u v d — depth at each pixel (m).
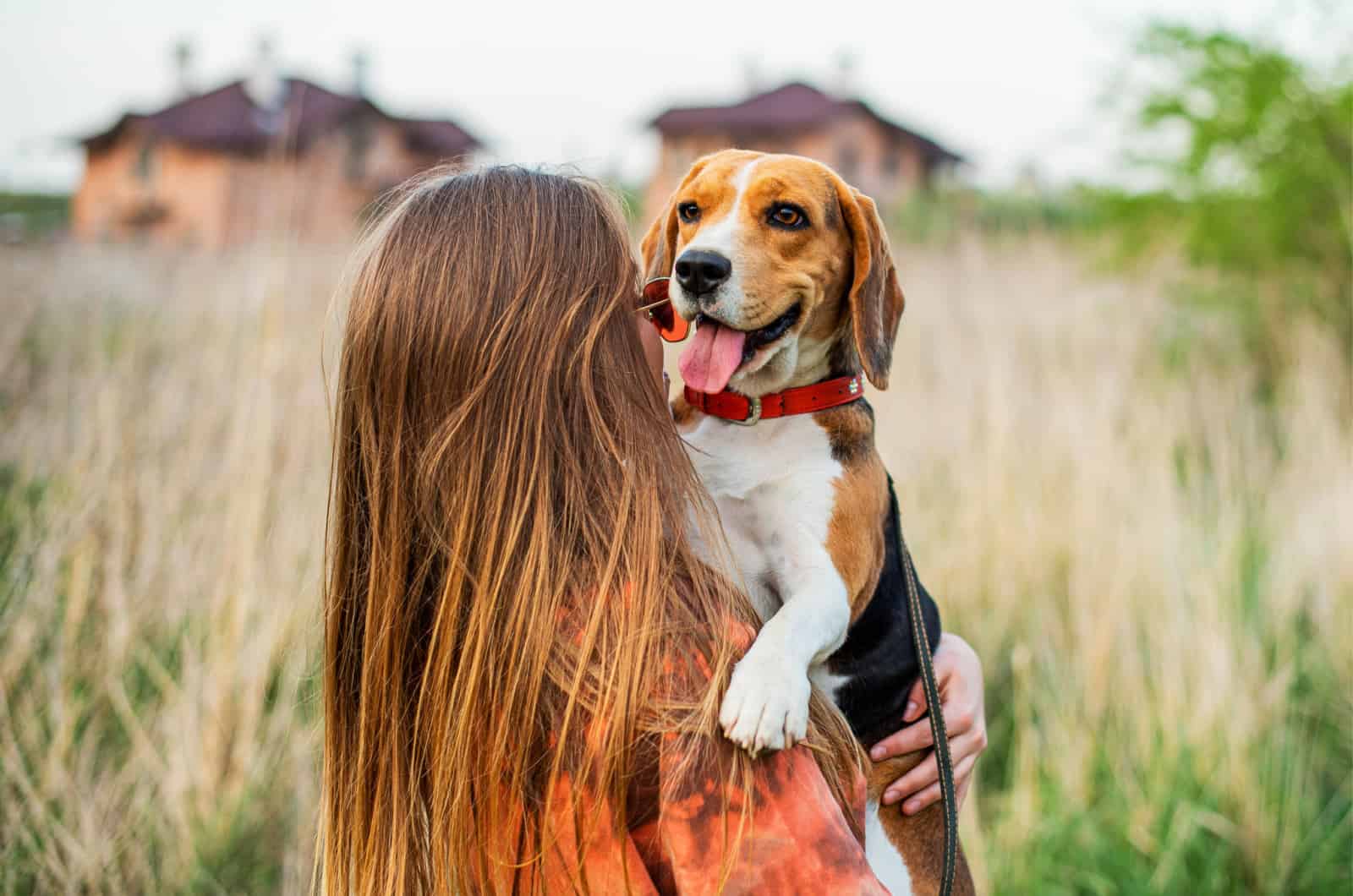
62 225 14.54
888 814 2.18
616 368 1.53
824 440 2.15
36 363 5.06
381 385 1.55
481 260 1.53
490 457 1.46
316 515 3.88
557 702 1.37
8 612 3.31
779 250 2.15
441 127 21.22
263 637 3.26
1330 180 7.93
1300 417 5.84
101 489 3.73
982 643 4.39
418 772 1.50
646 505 1.44
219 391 4.35
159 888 2.90
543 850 1.32
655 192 13.83
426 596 1.54
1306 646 4.46
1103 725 4.02
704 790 1.28
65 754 3.01
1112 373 6.08
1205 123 8.45
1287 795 3.62
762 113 24.28
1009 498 4.83
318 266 5.88
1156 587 4.32
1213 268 8.47
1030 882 3.40
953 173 25.30
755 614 1.73
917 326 6.83
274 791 3.15
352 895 1.62
